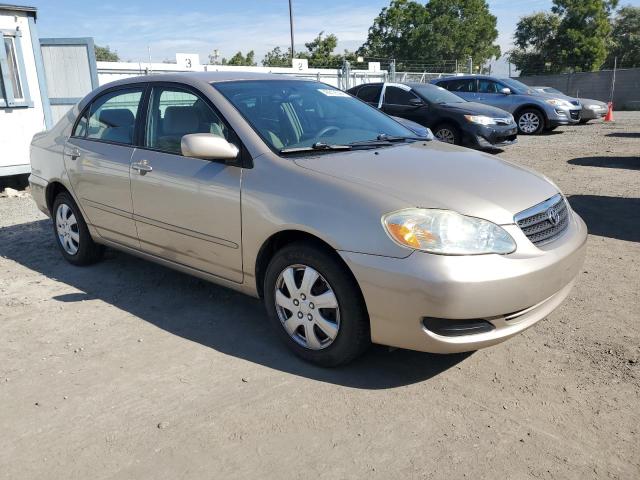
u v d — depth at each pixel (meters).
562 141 13.22
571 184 7.93
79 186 4.64
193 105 3.83
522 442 2.53
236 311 4.00
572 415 2.71
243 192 3.31
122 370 3.23
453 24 49.03
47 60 10.84
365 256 2.79
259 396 2.93
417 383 3.03
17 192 8.74
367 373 3.14
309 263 3.05
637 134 14.17
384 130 4.12
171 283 4.58
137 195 4.04
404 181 3.01
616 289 4.17
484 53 51.81
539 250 2.88
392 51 50.22
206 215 3.54
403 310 2.74
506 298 2.71
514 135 11.56
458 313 2.67
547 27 44.66
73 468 2.44
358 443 2.55
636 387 2.91
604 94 29.55
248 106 3.70
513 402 2.83
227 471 2.40
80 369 3.26
